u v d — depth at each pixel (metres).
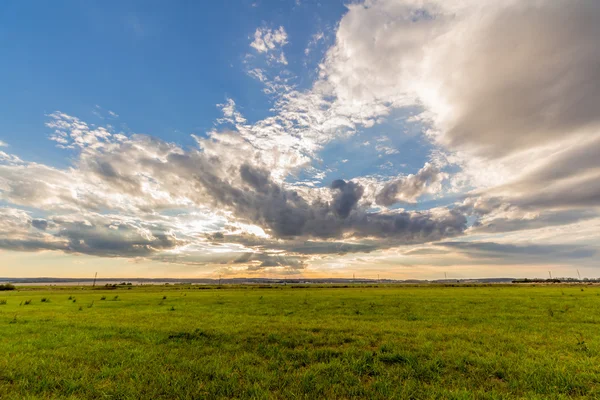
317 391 7.02
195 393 6.82
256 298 39.97
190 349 10.73
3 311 23.56
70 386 7.21
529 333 13.47
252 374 8.00
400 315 20.17
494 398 6.58
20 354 9.99
